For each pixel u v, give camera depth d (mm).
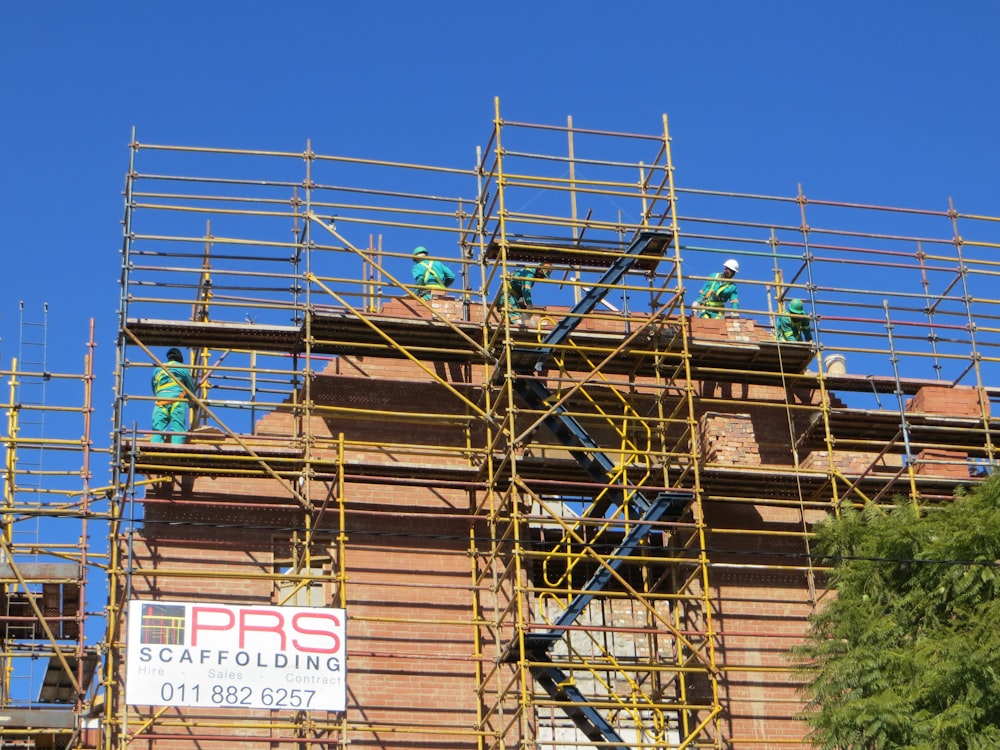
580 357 33906
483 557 32406
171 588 31047
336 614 30047
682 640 30547
